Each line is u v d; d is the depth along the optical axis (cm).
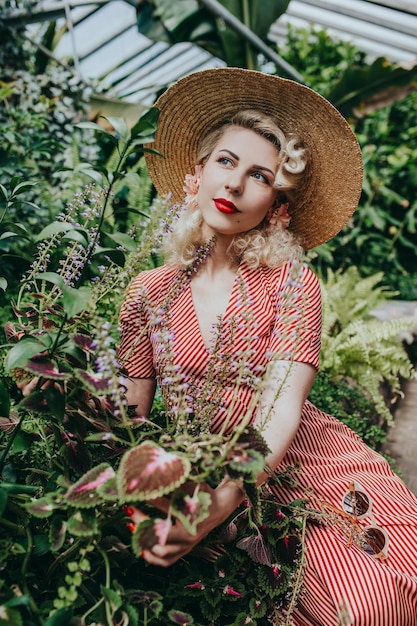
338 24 528
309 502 134
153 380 158
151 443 98
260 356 137
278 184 144
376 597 120
